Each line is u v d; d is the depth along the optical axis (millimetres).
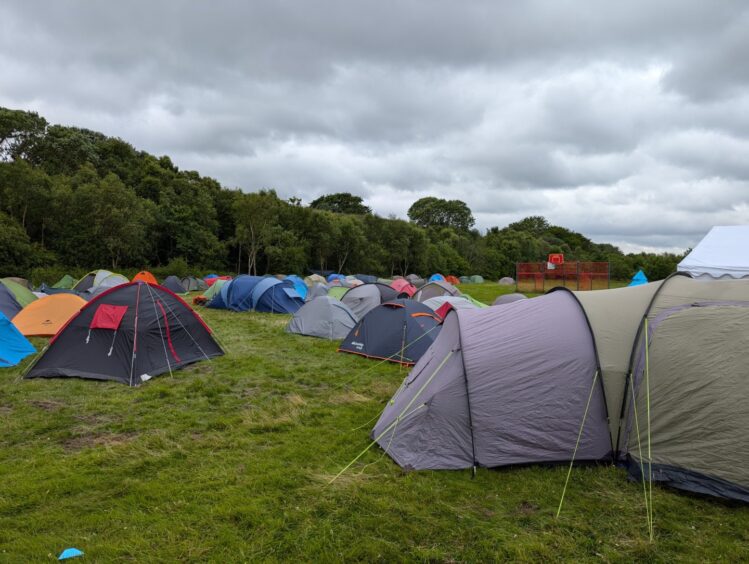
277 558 3961
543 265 45469
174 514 4582
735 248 18234
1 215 34625
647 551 4109
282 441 6500
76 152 54969
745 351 5055
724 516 4660
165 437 6527
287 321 18094
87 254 37594
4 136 51062
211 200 53938
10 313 14203
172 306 10680
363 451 6145
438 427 5816
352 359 11641
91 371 9281
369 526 4457
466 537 4320
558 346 5953
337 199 102000
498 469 5609
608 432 5703
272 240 50688
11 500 4777
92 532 4305
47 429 6816
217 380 9484
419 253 67750
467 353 6016
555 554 4090
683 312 5676
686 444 5168
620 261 67062
